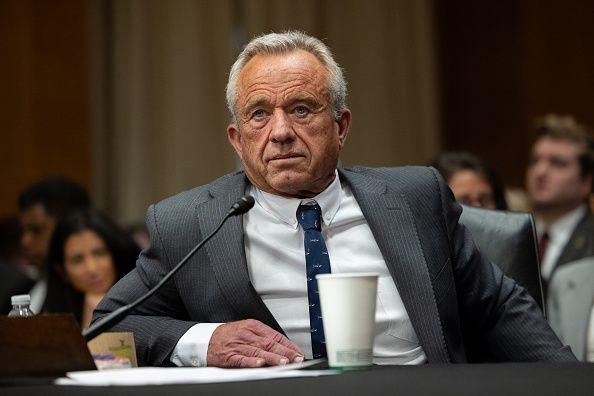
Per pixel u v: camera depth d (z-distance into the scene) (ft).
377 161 53.42
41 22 52.21
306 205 17.42
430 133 54.13
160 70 52.16
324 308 13.37
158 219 17.79
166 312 17.70
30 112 51.90
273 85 16.69
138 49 51.96
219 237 17.24
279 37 17.15
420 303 16.72
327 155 16.92
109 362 14.06
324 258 17.04
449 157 30.12
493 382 11.15
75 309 27.37
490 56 55.52
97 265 27.09
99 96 52.11
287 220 17.40
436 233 17.44
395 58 53.98
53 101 52.13
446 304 16.97
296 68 16.74
